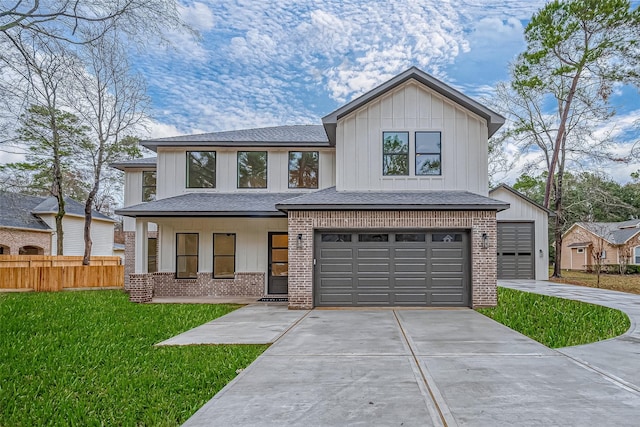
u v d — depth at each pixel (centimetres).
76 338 782
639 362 578
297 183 1538
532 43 2055
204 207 1310
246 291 1471
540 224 1964
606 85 1983
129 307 1183
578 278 2125
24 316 1022
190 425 380
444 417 390
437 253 1152
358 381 498
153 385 521
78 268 1864
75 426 414
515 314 1002
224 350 674
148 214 1278
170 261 1485
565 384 483
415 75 1254
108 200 3631
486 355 618
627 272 2548
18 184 1700
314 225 1148
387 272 1157
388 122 1273
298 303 1133
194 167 1543
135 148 2133
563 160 2212
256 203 1374
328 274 1161
